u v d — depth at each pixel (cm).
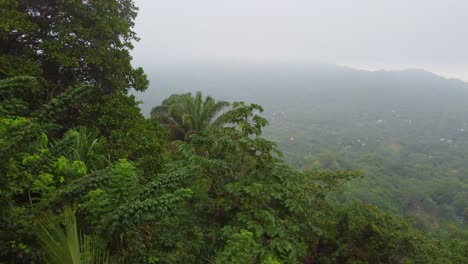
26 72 531
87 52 636
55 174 331
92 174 303
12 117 328
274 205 570
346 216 712
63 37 612
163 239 353
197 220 465
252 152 555
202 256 402
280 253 441
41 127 316
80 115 625
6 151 239
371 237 648
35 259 238
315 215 630
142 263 303
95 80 704
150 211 277
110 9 721
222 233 438
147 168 570
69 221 254
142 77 798
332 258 650
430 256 626
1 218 246
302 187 639
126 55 755
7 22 519
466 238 1255
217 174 519
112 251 308
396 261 629
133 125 654
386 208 3653
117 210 280
